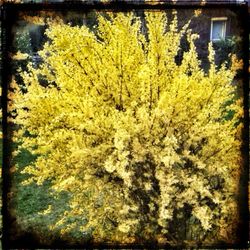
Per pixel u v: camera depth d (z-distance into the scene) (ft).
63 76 9.14
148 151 9.07
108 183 9.53
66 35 9.04
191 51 9.39
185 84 8.55
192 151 9.53
